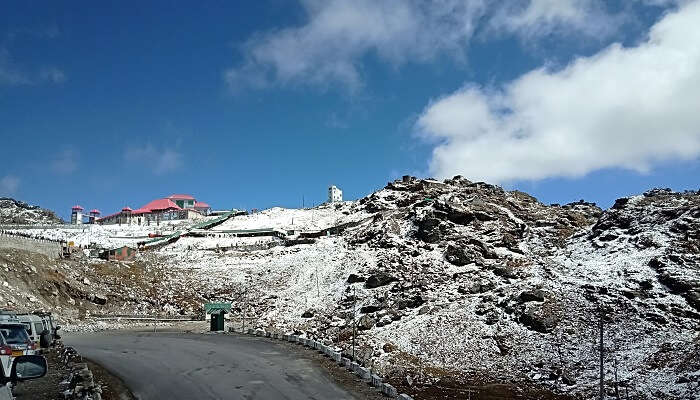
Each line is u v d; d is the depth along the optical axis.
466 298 56.22
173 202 143.75
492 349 44.19
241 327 52.19
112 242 90.00
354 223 93.56
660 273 53.34
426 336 47.44
